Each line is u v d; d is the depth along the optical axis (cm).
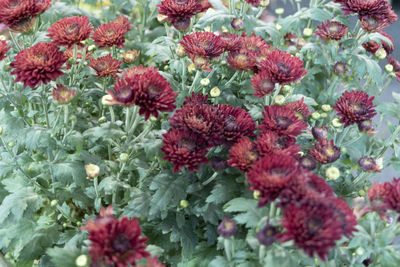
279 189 70
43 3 85
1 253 90
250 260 76
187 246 82
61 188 87
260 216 74
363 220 78
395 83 136
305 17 103
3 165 84
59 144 83
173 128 78
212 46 84
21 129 84
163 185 80
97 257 69
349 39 97
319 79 106
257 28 101
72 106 84
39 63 78
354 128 96
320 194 70
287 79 81
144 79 76
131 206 81
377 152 96
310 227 68
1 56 82
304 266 78
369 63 96
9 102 87
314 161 78
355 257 79
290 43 110
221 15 99
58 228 88
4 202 83
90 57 91
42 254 86
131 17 118
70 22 83
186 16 88
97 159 84
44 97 84
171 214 83
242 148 75
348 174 89
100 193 86
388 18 95
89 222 71
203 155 77
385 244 75
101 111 90
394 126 94
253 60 87
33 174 90
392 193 73
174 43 96
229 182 80
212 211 81
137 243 70
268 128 78
